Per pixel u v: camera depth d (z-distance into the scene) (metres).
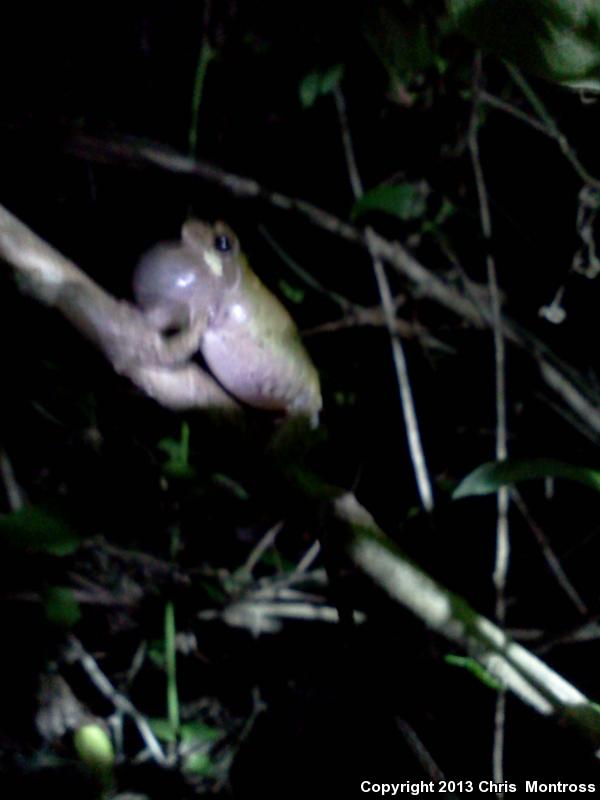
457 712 0.38
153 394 0.22
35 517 0.29
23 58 0.42
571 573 0.44
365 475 0.47
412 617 0.24
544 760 0.38
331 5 0.43
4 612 0.36
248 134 0.46
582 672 0.42
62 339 0.22
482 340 0.47
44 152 0.42
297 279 0.47
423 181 0.45
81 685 0.40
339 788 0.38
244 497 0.39
